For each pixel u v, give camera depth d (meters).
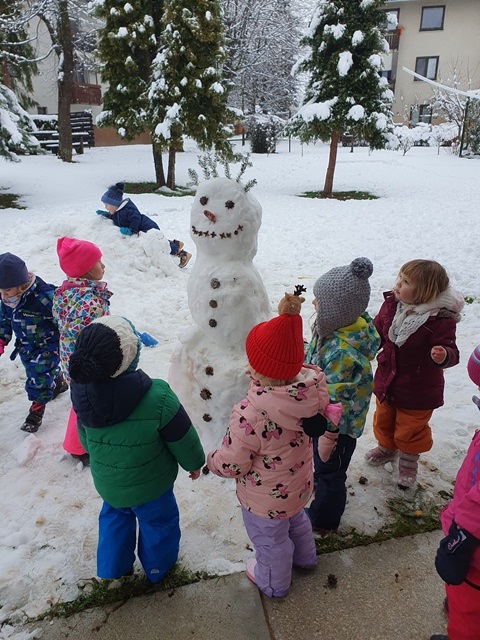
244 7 25.17
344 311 2.32
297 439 2.03
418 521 2.69
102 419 1.96
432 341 2.60
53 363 3.45
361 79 12.99
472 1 31.69
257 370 1.96
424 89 34.19
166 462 2.15
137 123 14.62
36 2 17.52
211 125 14.52
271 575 2.19
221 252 2.88
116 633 2.12
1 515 2.74
